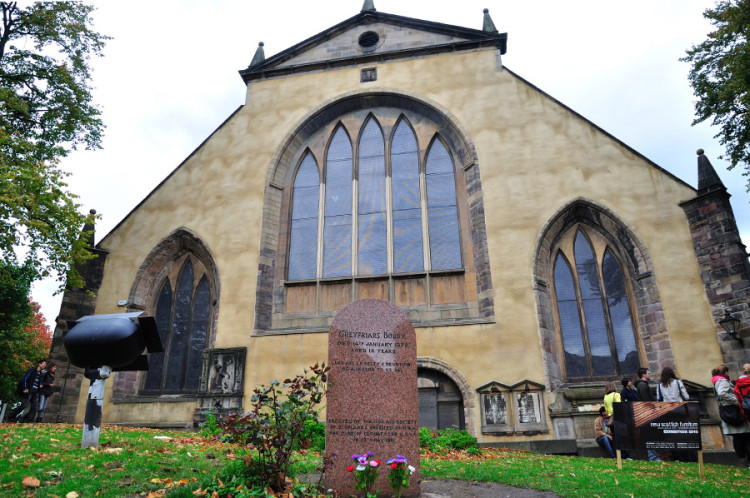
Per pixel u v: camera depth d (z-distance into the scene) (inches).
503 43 909.8
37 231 677.3
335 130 934.4
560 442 645.3
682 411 393.4
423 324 742.5
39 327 1692.9
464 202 828.6
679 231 716.0
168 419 772.0
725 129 758.5
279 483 273.4
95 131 875.4
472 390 694.5
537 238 754.8
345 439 300.8
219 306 812.6
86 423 360.8
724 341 649.0
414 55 933.2
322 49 982.4
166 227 885.2
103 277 866.1
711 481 370.3
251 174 897.5
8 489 255.8
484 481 353.7
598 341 731.4
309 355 756.6
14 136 711.1
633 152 772.0
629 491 320.2
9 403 1299.2
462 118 858.8
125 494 263.1
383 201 862.5
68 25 831.7
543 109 832.9
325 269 839.7
